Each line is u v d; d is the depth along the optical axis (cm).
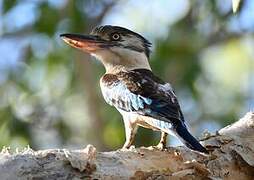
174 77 1570
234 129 864
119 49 1042
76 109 1602
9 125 1512
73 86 1608
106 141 1541
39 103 1587
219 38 1631
